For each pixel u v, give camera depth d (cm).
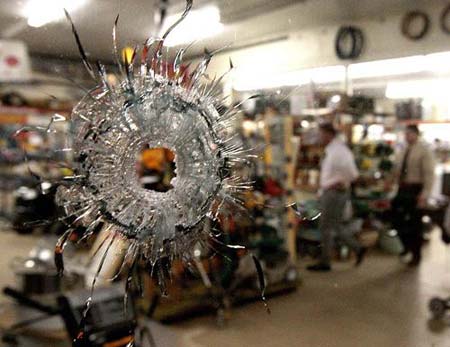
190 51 397
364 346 462
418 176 616
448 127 577
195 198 390
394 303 518
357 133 573
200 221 396
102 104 368
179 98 380
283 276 530
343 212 566
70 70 395
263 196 499
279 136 509
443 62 529
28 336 708
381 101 558
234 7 427
